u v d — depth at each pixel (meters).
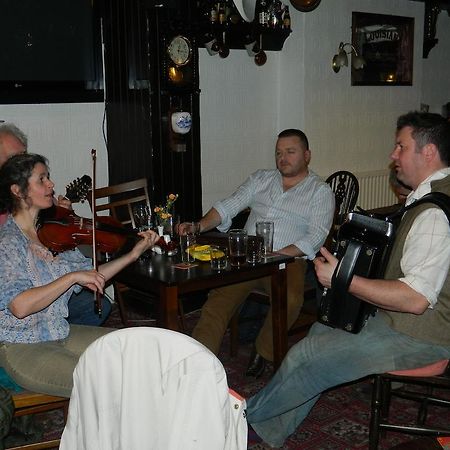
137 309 4.04
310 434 2.61
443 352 2.09
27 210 2.15
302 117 5.08
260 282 3.06
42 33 3.80
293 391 2.24
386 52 5.71
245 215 4.24
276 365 2.91
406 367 2.12
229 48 4.51
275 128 5.22
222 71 4.75
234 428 1.30
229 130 4.87
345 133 5.50
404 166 2.16
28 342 2.08
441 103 6.94
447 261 1.97
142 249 2.43
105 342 1.31
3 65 3.69
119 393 1.32
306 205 3.24
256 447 2.47
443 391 3.01
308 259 3.24
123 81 3.97
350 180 4.58
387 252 2.07
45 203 2.14
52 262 2.13
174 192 3.99
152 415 1.29
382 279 2.04
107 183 4.27
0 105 3.76
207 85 4.67
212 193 4.84
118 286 3.40
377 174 5.78
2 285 1.97
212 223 3.34
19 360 2.05
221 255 2.60
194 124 4.04
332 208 3.24
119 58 3.97
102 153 4.22
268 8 4.45
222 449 1.24
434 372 2.13
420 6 5.97
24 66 3.77
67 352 2.10
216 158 4.82
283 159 3.22
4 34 3.66
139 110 3.88
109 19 4.00
